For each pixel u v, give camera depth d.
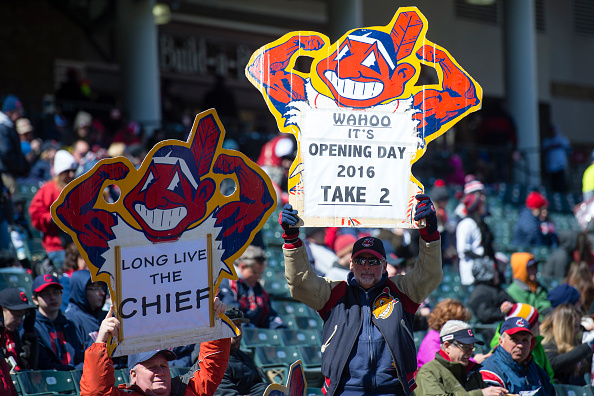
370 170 16.67
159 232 14.48
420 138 16.91
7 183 33.78
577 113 105.19
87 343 22.31
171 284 14.56
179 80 84.56
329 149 16.56
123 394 14.37
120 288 14.12
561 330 25.88
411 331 16.28
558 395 24.47
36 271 27.66
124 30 67.44
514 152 79.81
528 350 21.50
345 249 31.50
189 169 14.78
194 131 14.82
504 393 19.52
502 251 48.06
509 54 86.19
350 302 16.31
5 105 35.22
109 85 79.69
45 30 76.81
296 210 16.30
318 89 16.61
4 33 74.56
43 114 54.25
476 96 17.09
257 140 66.88
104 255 13.98
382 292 16.36
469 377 20.27
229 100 71.69
